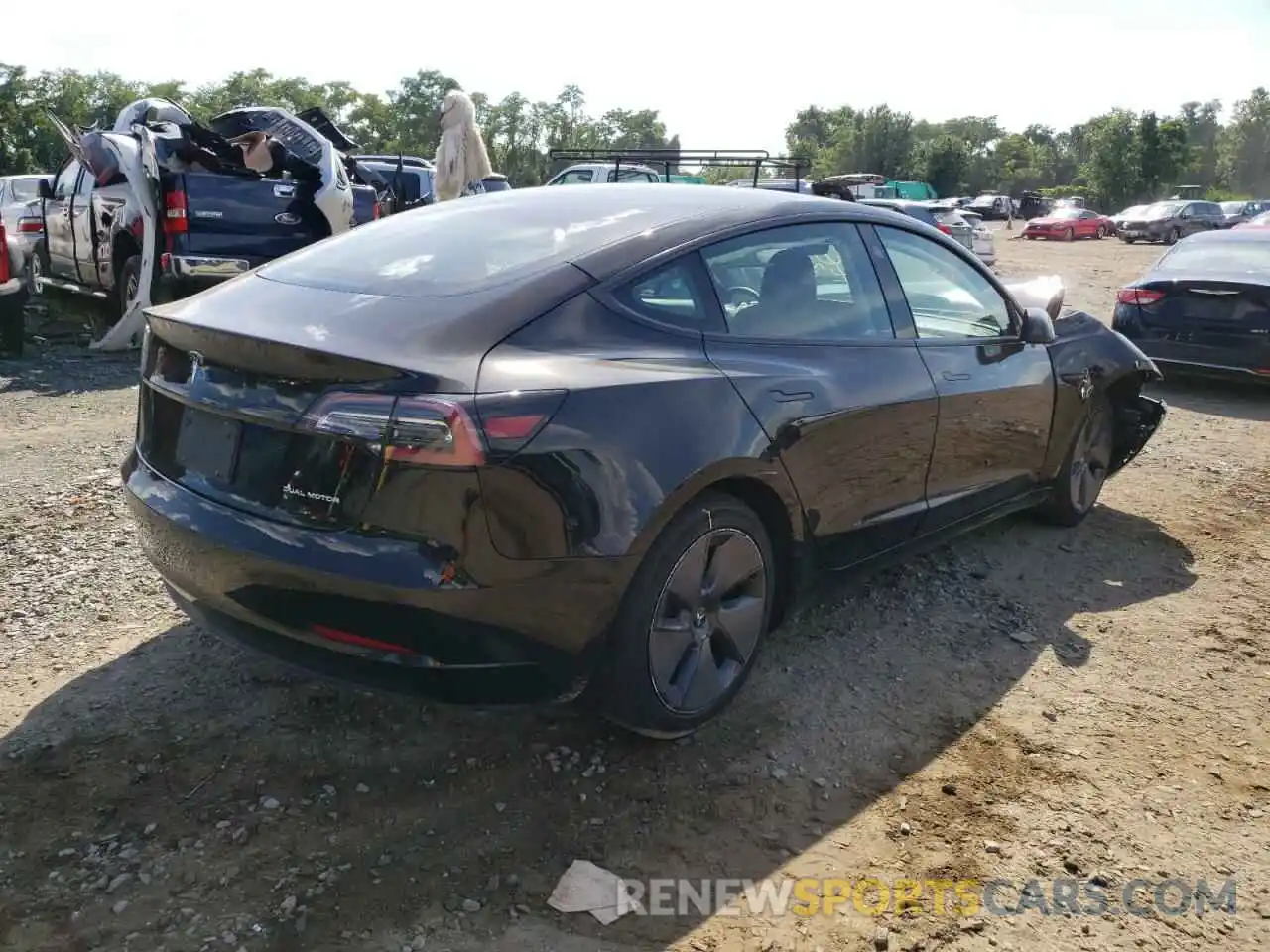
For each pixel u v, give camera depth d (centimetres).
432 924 244
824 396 338
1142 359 540
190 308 311
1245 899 266
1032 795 304
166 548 292
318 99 9169
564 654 273
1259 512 578
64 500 507
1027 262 2703
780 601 348
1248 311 873
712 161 1286
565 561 264
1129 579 473
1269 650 405
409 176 1591
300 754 307
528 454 256
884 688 363
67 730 314
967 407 411
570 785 298
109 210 971
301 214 945
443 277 303
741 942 244
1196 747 334
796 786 304
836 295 371
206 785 291
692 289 321
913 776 311
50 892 249
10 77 6744
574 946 240
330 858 264
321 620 262
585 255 309
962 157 8556
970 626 416
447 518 250
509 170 8669
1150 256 3047
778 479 321
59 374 852
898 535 392
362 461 253
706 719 318
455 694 266
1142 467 664
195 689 340
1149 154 8131
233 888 253
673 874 265
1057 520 529
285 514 265
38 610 388
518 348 274
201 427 289
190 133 973
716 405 301
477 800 290
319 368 258
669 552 290
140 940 235
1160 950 248
